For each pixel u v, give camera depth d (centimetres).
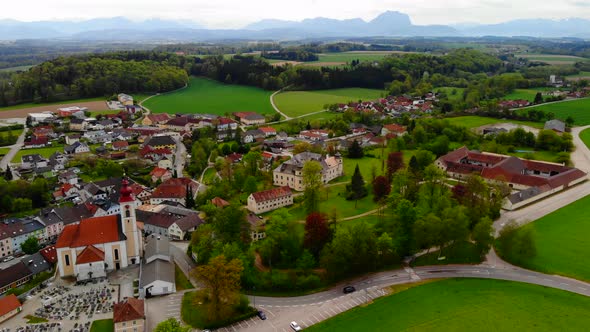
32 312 12988
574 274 14388
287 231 15550
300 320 12388
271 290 13925
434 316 12300
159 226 18812
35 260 15862
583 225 17925
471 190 18725
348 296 13488
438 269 14938
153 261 15300
